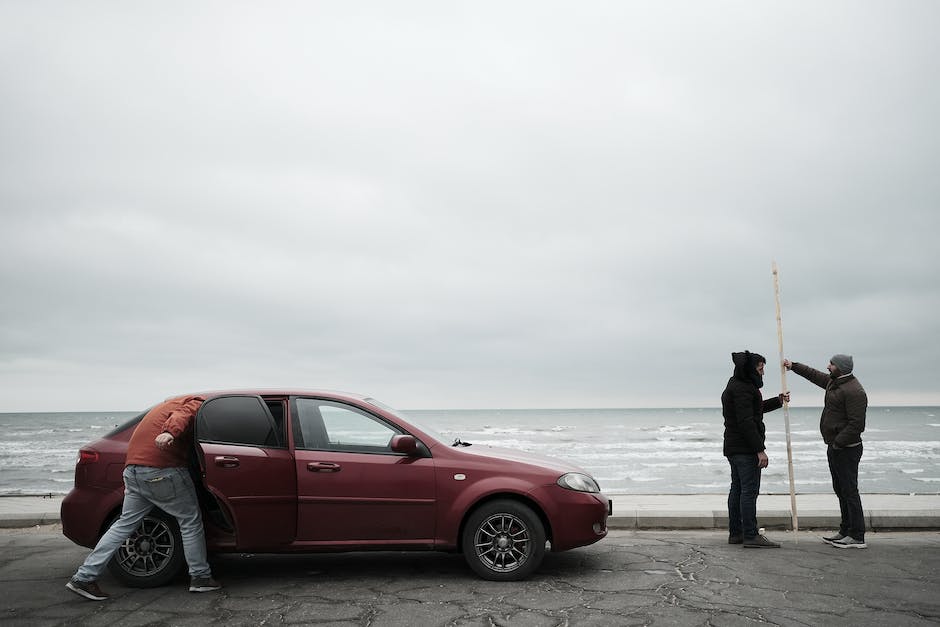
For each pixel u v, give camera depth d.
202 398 6.25
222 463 5.96
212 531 6.30
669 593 5.81
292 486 6.18
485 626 4.96
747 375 7.94
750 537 7.77
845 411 7.94
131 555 6.17
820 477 37.78
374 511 6.29
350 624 5.04
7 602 5.64
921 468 43.62
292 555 7.61
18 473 43.81
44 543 8.22
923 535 8.60
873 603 5.48
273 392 6.53
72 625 5.03
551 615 5.21
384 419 6.58
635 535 8.74
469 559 6.33
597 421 124.81
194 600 5.71
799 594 5.76
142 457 5.80
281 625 5.03
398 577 6.50
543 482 6.41
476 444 7.31
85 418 158.38
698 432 82.06
